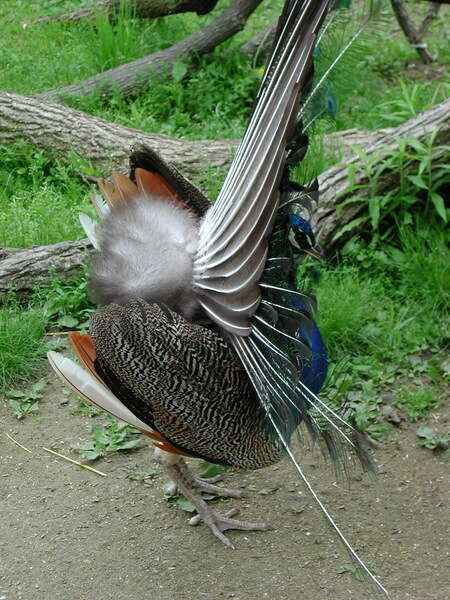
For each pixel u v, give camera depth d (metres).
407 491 4.42
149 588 3.87
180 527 4.22
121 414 3.79
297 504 4.36
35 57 9.04
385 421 4.89
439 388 5.12
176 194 4.31
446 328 5.51
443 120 6.12
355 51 3.75
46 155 7.04
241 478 4.55
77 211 6.29
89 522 4.24
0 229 6.08
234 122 7.82
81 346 3.86
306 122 3.73
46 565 3.98
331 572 3.93
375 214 5.82
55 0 10.68
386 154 5.98
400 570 3.93
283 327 3.66
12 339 5.23
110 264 3.92
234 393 3.64
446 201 6.21
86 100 7.97
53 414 4.95
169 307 3.76
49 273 5.64
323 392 4.33
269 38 8.77
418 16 10.80
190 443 3.77
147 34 9.42
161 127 7.68
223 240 3.65
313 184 3.68
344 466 4.00
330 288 5.59
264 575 3.92
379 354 5.34
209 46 8.65
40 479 4.50
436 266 5.77
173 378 3.60
